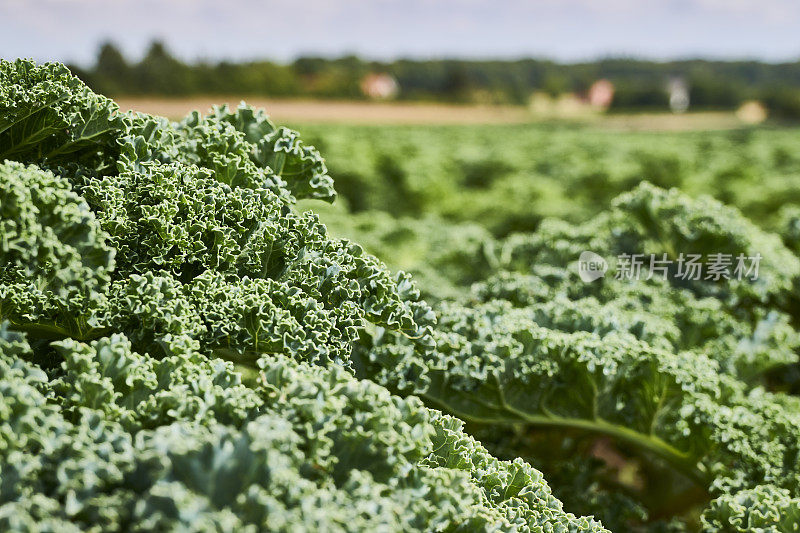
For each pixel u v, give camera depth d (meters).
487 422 4.67
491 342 4.51
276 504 2.01
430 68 125.31
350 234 10.45
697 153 31.30
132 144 3.58
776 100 108.25
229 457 2.09
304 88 84.94
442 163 24.50
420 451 2.62
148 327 3.06
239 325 3.21
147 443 2.18
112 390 2.61
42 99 3.35
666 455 4.92
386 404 2.56
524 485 3.25
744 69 160.38
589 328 5.08
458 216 17.02
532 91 128.62
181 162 3.72
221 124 3.89
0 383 2.30
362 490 2.32
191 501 1.92
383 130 42.16
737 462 4.61
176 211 3.35
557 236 7.27
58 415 2.35
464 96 104.50
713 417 4.57
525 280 6.18
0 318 2.91
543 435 5.87
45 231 2.76
